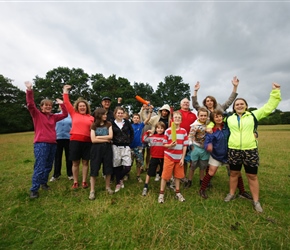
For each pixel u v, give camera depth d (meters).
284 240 2.27
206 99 4.19
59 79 38.00
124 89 37.44
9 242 2.27
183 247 2.15
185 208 3.02
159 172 4.01
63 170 5.40
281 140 13.03
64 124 4.52
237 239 2.30
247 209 2.98
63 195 3.52
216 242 2.24
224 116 3.58
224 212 2.88
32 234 2.41
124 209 2.95
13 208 3.00
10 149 9.70
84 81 37.72
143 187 3.95
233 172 3.20
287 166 5.57
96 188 3.90
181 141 3.35
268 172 4.93
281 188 3.84
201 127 3.79
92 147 3.55
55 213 2.88
